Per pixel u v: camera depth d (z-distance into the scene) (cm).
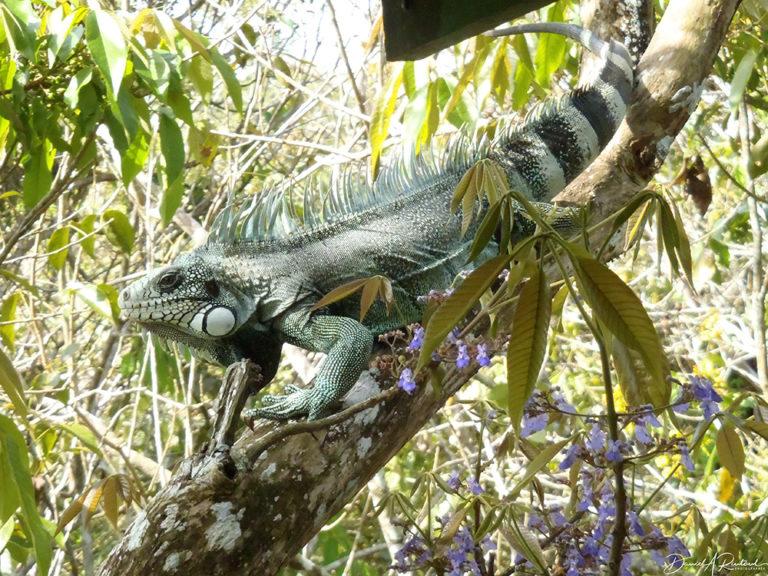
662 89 354
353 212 338
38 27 321
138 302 316
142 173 597
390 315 329
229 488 257
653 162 353
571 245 140
